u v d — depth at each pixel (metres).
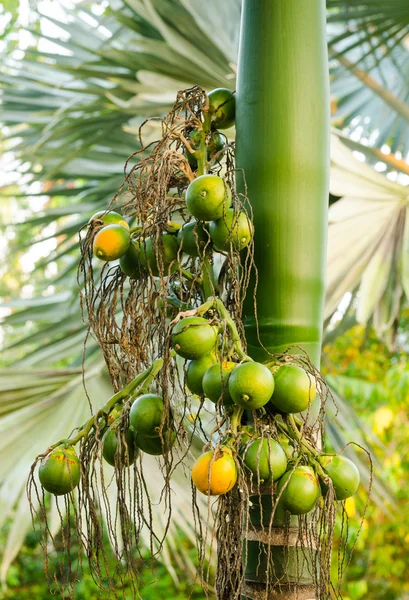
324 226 1.30
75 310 2.73
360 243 2.24
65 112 2.70
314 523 1.22
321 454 1.19
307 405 1.17
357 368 5.12
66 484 1.21
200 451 1.94
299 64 1.29
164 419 1.19
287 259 1.27
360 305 2.29
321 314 1.29
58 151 2.77
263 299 1.27
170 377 1.24
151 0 2.43
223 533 1.20
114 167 2.92
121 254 1.26
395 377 4.39
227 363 1.19
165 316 1.26
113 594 1.21
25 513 1.99
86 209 2.91
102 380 2.28
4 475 2.02
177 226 1.30
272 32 1.30
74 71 2.59
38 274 5.75
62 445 1.24
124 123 2.78
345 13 2.59
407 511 5.03
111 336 1.30
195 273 1.32
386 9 2.54
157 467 2.01
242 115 1.31
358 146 2.59
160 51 2.43
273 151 1.28
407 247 2.23
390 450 4.66
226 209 1.21
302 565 1.20
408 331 5.06
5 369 2.27
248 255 1.22
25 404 2.20
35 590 5.23
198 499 2.02
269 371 1.16
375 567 5.20
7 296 5.88
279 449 1.17
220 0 2.44
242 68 1.32
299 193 1.28
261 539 1.21
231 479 1.14
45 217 2.96
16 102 3.19
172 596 4.97
